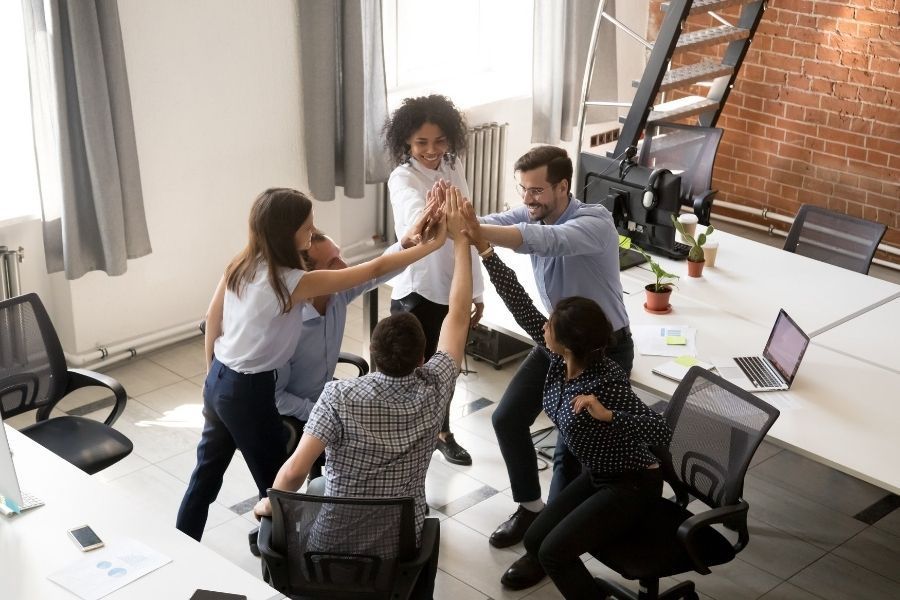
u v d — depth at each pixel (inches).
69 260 180.5
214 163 205.3
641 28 292.2
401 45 249.4
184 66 194.2
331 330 134.0
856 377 146.7
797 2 259.9
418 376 104.2
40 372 142.4
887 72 250.4
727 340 156.9
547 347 126.0
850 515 159.2
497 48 269.3
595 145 295.0
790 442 129.6
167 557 100.6
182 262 206.4
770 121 275.3
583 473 128.3
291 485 102.4
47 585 96.2
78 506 108.5
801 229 199.9
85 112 173.2
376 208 246.5
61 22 169.8
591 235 131.3
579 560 121.8
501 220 144.5
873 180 261.6
